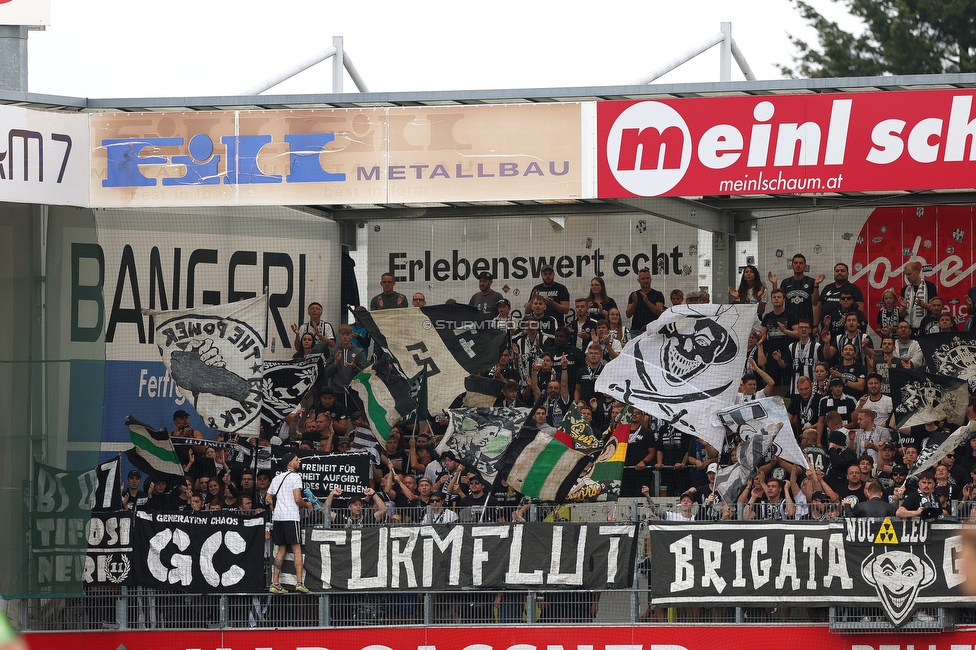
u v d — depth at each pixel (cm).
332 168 6356
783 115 6081
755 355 7331
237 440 7175
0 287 6712
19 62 6456
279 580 6103
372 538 6106
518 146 6275
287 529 6059
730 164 6134
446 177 6306
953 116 5897
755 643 5881
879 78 5984
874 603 5769
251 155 6378
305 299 7944
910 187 5950
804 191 6059
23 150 6144
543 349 7650
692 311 6906
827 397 7012
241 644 6103
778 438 6312
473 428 6800
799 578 5850
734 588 5891
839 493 6400
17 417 6650
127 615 6216
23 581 6341
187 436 7244
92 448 6750
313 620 6138
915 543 5778
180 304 7750
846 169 6019
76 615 6216
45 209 6788
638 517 6072
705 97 6212
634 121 6203
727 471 6356
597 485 6425
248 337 7300
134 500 6819
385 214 7944
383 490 6606
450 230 7969
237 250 7875
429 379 7250
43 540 6362
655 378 6888
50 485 6444
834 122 6025
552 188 6253
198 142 6384
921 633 5772
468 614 6122
